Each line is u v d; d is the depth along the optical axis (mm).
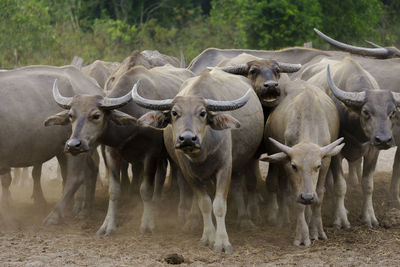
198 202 23969
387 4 95562
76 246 23297
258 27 72438
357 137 27109
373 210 27359
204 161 22750
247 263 21188
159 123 22391
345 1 74812
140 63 30281
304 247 23297
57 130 27750
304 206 23703
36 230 25984
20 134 26734
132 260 21391
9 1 66250
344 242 24000
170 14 100500
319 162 22094
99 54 76750
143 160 26281
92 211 29078
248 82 28656
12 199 31984
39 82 27875
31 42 67062
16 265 20609
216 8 85625
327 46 73188
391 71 30766
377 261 21281
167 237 24844
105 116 24656
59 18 83312
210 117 21922
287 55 37812
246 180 28203
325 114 24719
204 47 83125
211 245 23203
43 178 38781
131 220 27656
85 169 28312
